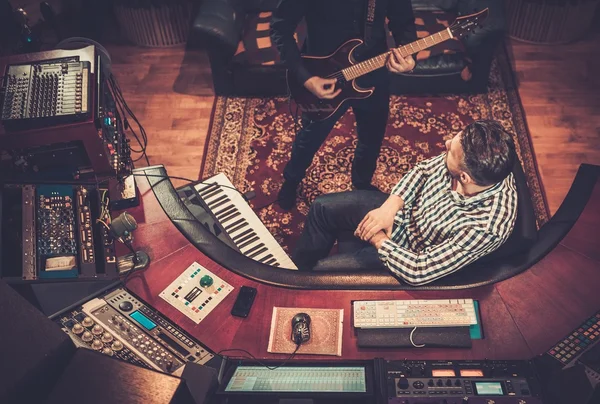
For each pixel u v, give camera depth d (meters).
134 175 3.18
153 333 2.62
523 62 5.21
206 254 2.90
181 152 4.67
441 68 4.69
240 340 2.63
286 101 4.93
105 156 3.13
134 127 4.85
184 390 1.87
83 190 3.03
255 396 2.28
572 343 2.53
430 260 2.73
